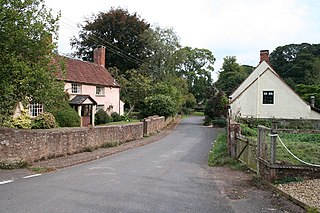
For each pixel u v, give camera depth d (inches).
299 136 690.2
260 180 348.5
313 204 240.2
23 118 792.9
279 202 262.4
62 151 563.2
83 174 395.2
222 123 1537.9
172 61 1993.1
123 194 289.4
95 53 1643.7
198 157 597.9
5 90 407.2
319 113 1282.0
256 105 1301.7
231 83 2790.4
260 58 1491.1
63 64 506.6
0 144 421.4
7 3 417.7
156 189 313.9
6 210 233.3
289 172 323.3
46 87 463.8
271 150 327.9
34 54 456.1
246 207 251.0
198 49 3149.6
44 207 242.2
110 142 767.7
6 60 413.1
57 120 948.0
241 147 483.8
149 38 1956.2
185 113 2802.7
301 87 1825.8
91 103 1246.9
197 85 3090.6
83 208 241.6
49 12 477.1
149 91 1670.8
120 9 2041.1
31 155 474.0
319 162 346.6
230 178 379.2
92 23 2014.0
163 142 903.1
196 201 269.6
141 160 542.9
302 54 2333.9
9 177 365.1
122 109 1648.6
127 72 1759.4
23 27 435.8
